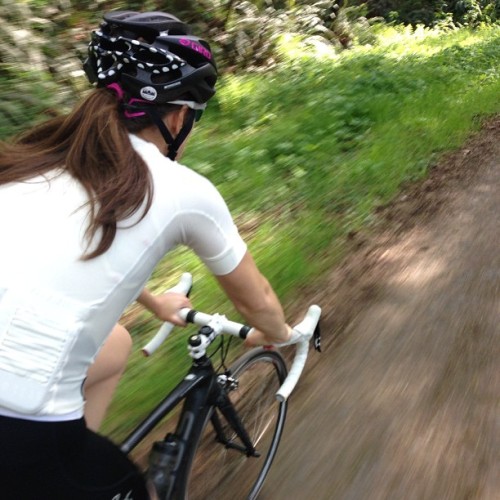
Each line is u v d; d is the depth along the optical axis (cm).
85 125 147
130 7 835
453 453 289
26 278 132
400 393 333
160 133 156
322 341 381
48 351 130
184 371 317
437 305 427
